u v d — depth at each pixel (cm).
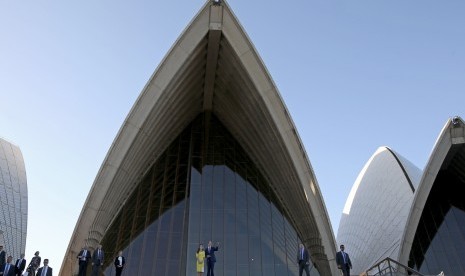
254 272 2377
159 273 2339
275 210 2669
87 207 2391
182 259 2392
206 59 2703
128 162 2534
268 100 2533
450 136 2872
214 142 3000
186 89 2802
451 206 3262
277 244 2503
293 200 2658
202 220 2556
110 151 2445
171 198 2662
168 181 2759
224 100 2959
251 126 2848
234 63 2628
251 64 2553
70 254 2312
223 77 2809
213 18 2558
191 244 2450
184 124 3059
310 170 2492
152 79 2505
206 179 2753
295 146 2523
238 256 2425
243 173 2828
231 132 3075
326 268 2367
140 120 2488
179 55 2544
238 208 2630
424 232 3172
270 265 2411
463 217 3197
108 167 2434
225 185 2736
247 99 2719
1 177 4472
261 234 2530
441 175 3384
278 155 2675
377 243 3897
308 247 2506
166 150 2953
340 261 1914
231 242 2478
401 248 2867
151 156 2848
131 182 2708
